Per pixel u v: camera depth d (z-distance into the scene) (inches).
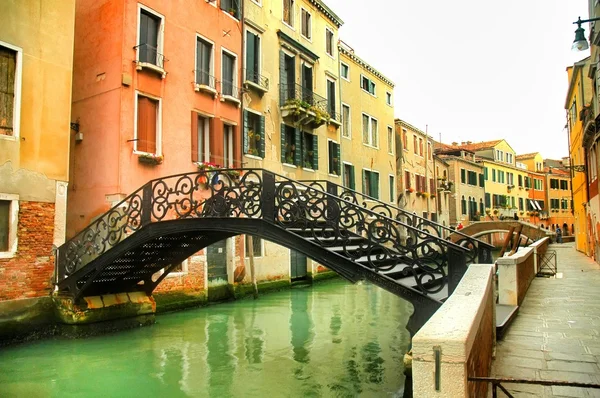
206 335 389.7
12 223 367.9
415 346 91.7
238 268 598.2
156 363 309.6
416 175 1251.8
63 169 406.3
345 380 271.6
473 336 104.1
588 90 753.6
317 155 792.3
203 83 564.4
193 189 318.0
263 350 341.4
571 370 165.8
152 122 493.4
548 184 2245.3
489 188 1782.7
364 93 1000.2
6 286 360.5
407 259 230.4
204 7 566.6
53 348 347.3
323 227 289.0
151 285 443.8
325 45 853.2
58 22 408.8
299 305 546.6
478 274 175.6
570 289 376.8
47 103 397.1
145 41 492.4
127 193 457.4
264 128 663.1
